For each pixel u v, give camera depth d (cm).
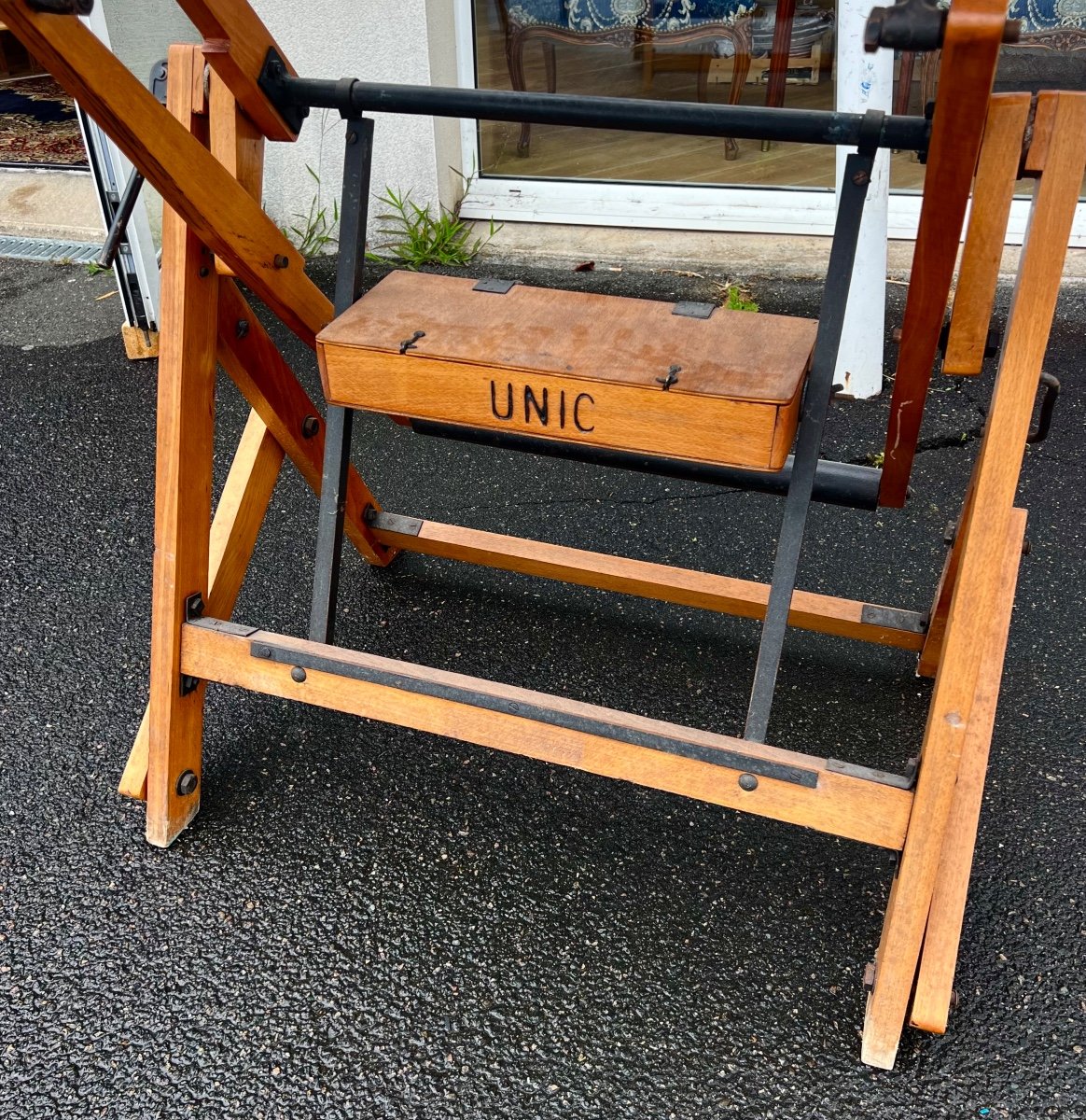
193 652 150
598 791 167
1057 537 221
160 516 146
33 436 268
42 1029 132
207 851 157
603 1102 125
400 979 138
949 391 275
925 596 207
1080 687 183
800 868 154
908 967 125
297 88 129
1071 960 140
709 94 362
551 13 354
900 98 341
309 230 349
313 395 290
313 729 179
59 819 163
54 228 388
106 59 105
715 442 121
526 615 205
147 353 303
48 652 197
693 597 188
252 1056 129
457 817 163
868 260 251
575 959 141
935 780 120
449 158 356
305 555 222
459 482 250
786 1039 131
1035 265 110
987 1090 125
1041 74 334
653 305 137
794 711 181
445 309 138
